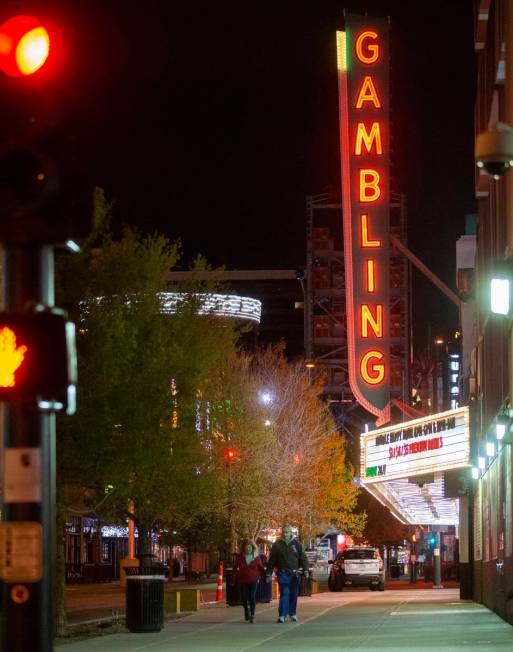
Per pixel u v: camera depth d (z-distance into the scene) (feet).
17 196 23.72
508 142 43.37
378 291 209.15
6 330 23.25
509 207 78.48
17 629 23.43
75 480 88.33
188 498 104.27
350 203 210.59
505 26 78.07
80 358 85.87
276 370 204.44
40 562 23.59
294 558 95.81
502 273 73.87
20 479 23.68
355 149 212.02
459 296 153.38
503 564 89.30
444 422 138.51
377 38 213.25
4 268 24.50
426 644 67.87
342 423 298.97
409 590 202.80
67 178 23.81
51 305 24.57
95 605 146.61
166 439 90.53
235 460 153.17
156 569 85.15
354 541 309.83
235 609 121.29
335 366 321.93
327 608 120.67
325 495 207.62
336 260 341.21
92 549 296.10
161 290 96.32
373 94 211.61
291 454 192.44
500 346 90.38
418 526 279.49
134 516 110.83
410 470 148.25
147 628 83.82
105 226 90.84
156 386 89.97
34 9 23.35
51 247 24.62
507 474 83.51
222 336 106.93
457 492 136.77
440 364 327.47
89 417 85.71
